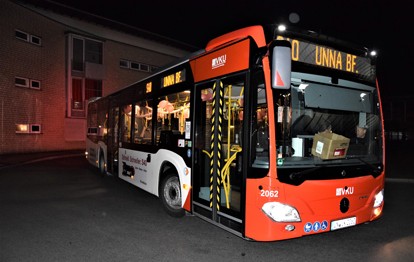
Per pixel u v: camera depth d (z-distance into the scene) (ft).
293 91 15.17
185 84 20.17
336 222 15.14
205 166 18.90
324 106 15.71
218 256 15.31
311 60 15.39
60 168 48.19
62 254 15.40
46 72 74.54
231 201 16.85
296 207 14.19
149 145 24.99
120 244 16.80
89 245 16.62
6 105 65.67
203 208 18.02
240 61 15.48
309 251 16.05
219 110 16.92
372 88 17.61
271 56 12.96
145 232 18.79
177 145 20.92
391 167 51.57
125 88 31.14
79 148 82.38
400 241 17.63
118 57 89.81
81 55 82.79
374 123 17.49
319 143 14.80
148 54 96.48
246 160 14.73
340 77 16.17
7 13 65.41
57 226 19.81
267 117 14.08
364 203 16.20
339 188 15.14
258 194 14.19
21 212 22.95
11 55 66.49
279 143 14.03
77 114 82.12
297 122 15.17
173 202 21.79
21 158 59.06
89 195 29.07
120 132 31.99
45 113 74.49
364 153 16.89
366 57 17.35
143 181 25.96
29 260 14.67
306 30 15.25
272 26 14.44
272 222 13.91
